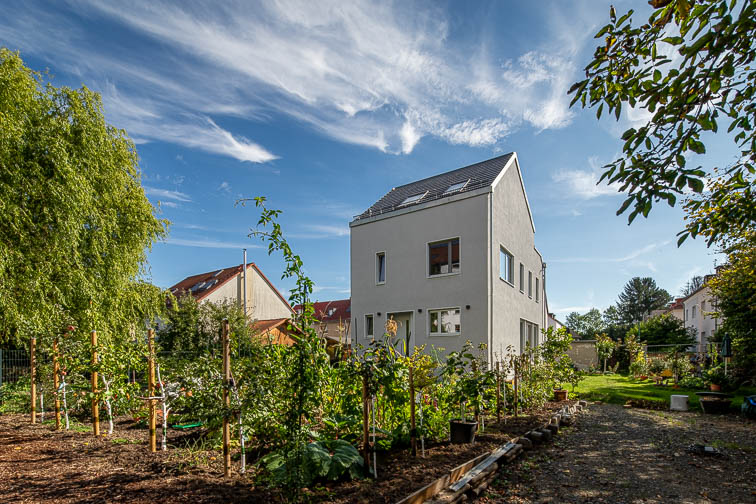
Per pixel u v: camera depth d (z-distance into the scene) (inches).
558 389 459.5
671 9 126.3
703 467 229.1
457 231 524.7
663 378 717.9
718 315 595.2
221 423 176.1
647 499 180.7
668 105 141.9
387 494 149.0
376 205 688.4
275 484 149.9
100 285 432.8
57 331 282.4
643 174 152.3
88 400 255.3
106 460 183.9
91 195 429.1
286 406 165.5
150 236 528.7
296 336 154.0
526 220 684.1
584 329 3083.2
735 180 178.5
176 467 172.4
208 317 746.8
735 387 556.1
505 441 243.3
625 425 354.0
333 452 174.4
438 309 533.3
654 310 2325.3
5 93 373.4
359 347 247.1
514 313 588.1
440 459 195.9
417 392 226.7
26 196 374.3
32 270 363.6
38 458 189.0
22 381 404.2
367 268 625.0
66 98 446.0
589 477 208.5
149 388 228.4
